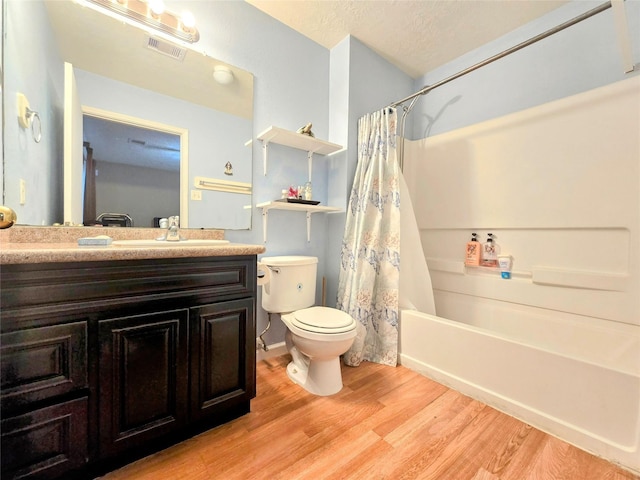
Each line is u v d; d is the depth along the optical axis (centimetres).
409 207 197
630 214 143
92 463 89
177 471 98
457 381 150
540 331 172
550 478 97
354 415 129
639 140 140
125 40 139
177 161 153
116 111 136
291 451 108
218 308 114
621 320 146
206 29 162
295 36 198
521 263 184
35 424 79
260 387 153
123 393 93
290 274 169
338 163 211
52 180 121
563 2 173
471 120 220
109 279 89
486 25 192
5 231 108
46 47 120
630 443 100
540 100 185
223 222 170
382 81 227
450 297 219
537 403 122
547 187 171
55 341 81
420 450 109
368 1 172
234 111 173
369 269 184
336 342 138
